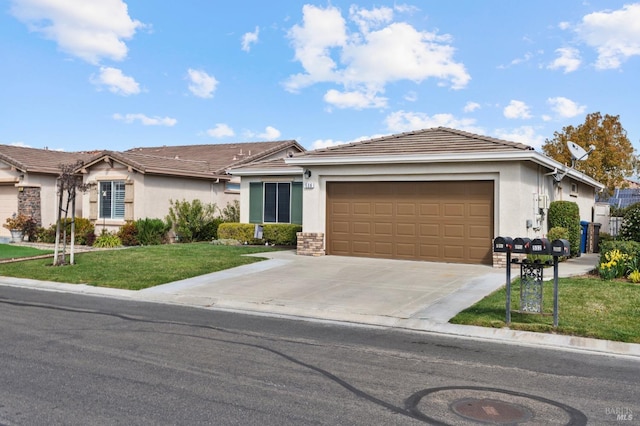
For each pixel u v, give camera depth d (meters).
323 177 17.75
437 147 16.16
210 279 13.60
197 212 23.81
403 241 16.66
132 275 14.13
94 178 23.77
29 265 16.05
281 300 11.11
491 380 6.23
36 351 7.23
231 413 5.09
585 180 22.27
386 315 9.70
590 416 5.15
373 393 5.72
